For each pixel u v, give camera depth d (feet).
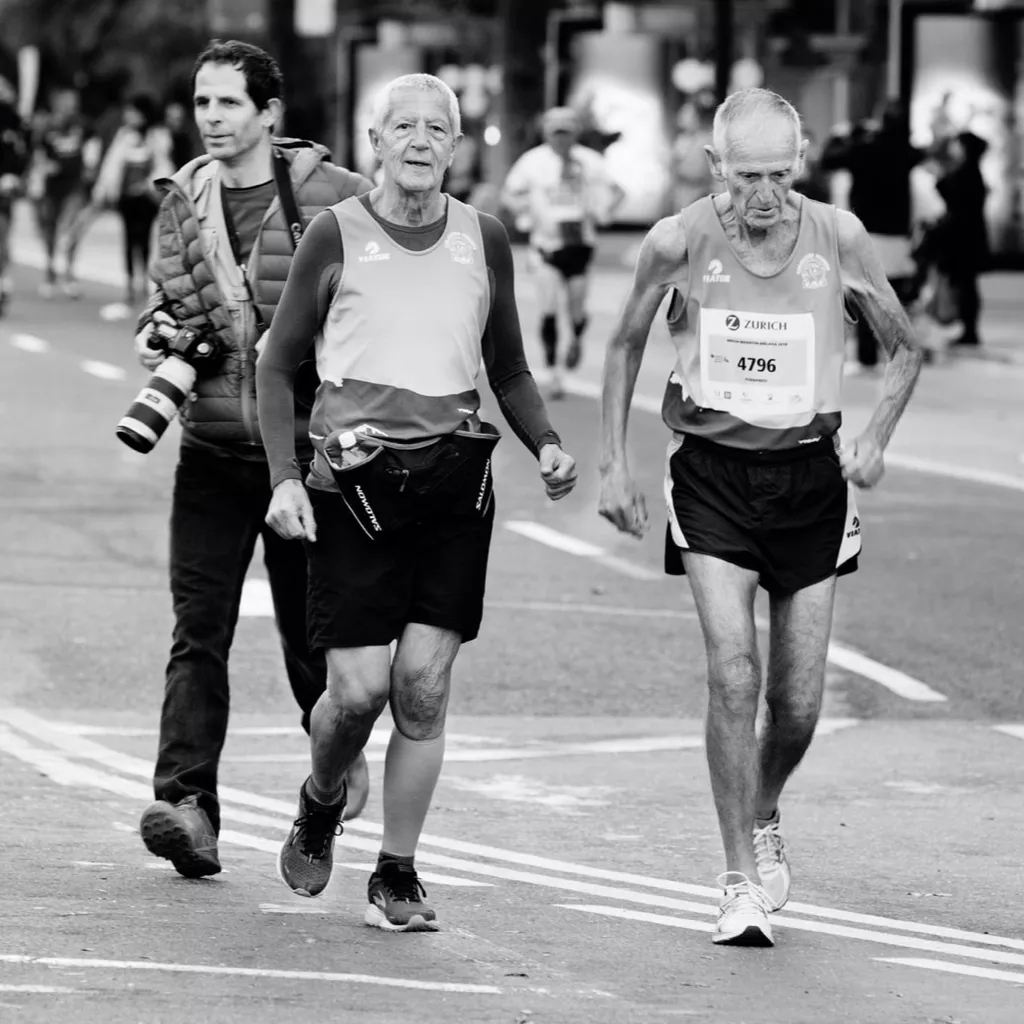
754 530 82.02
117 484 203.92
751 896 81.25
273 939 78.54
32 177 402.52
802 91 482.69
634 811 104.78
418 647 79.15
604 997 72.79
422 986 73.00
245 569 89.15
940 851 98.84
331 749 80.69
